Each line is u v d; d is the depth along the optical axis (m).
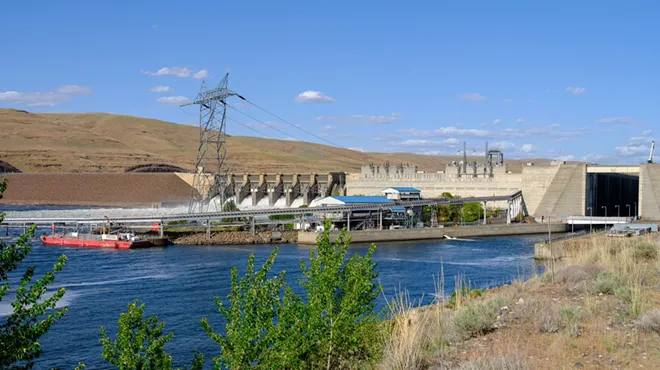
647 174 185.62
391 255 120.50
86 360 52.88
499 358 25.73
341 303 26.50
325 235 27.92
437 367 26.72
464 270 97.31
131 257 119.81
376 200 172.38
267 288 25.59
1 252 20.64
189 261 113.19
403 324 30.20
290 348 24.66
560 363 26.41
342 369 26.62
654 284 43.91
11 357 19.91
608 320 33.66
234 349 24.39
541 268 96.44
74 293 80.69
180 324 63.62
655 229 136.75
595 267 51.41
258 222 165.50
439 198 188.75
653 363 25.83
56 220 159.00
